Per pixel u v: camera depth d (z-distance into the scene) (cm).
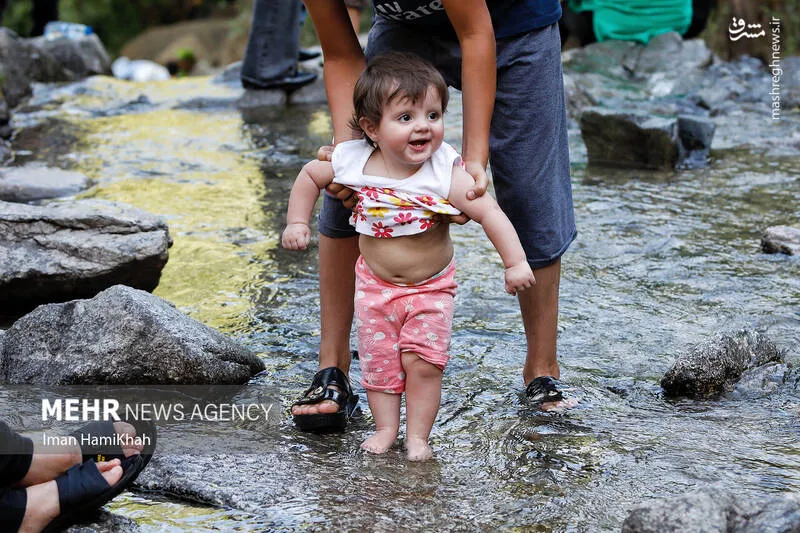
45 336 660
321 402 576
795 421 588
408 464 538
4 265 758
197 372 637
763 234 941
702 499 432
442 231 557
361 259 571
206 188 1140
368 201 550
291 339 728
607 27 1802
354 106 553
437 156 549
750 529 424
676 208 1060
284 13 1596
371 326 561
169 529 471
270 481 514
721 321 750
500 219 539
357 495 501
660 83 1697
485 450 554
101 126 1493
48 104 1638
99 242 778
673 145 1232
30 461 469
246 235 971
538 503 489
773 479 506
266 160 1274
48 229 783
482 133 564
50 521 456
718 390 636
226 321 760
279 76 1633
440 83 536
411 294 553
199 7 3850
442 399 626
